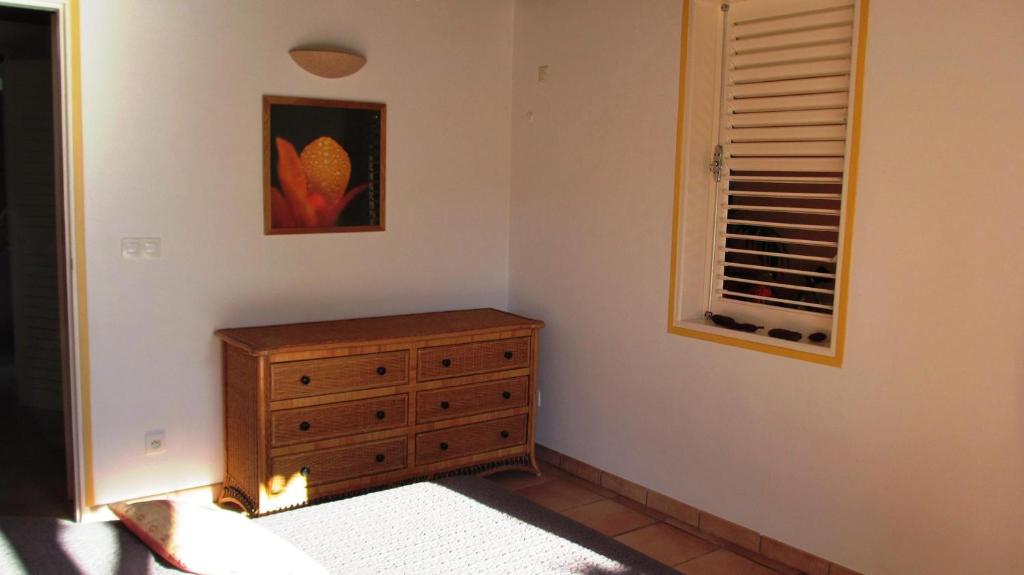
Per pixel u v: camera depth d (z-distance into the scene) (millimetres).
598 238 4102
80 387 3486
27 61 4770
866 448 3049
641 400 3928
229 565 1874
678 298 3713
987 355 2707
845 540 3133
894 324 2939
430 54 4277
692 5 3551
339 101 4004
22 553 1935
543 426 4527
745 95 3539
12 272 4980
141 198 3545
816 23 3244
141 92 3502
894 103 2902
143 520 2080
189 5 3574
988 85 2666
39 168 4812
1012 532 2678
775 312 3484
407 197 4285
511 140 4605
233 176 3760
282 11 3809
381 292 4258
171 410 3703
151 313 3615
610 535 3588
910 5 2842
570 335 4309
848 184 3045
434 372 3846
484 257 4602
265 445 3430
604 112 4020
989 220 2682
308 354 3480
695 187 3678
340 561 2082
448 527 2309
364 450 3693
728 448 3539
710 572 3266
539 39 4375
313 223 4000
